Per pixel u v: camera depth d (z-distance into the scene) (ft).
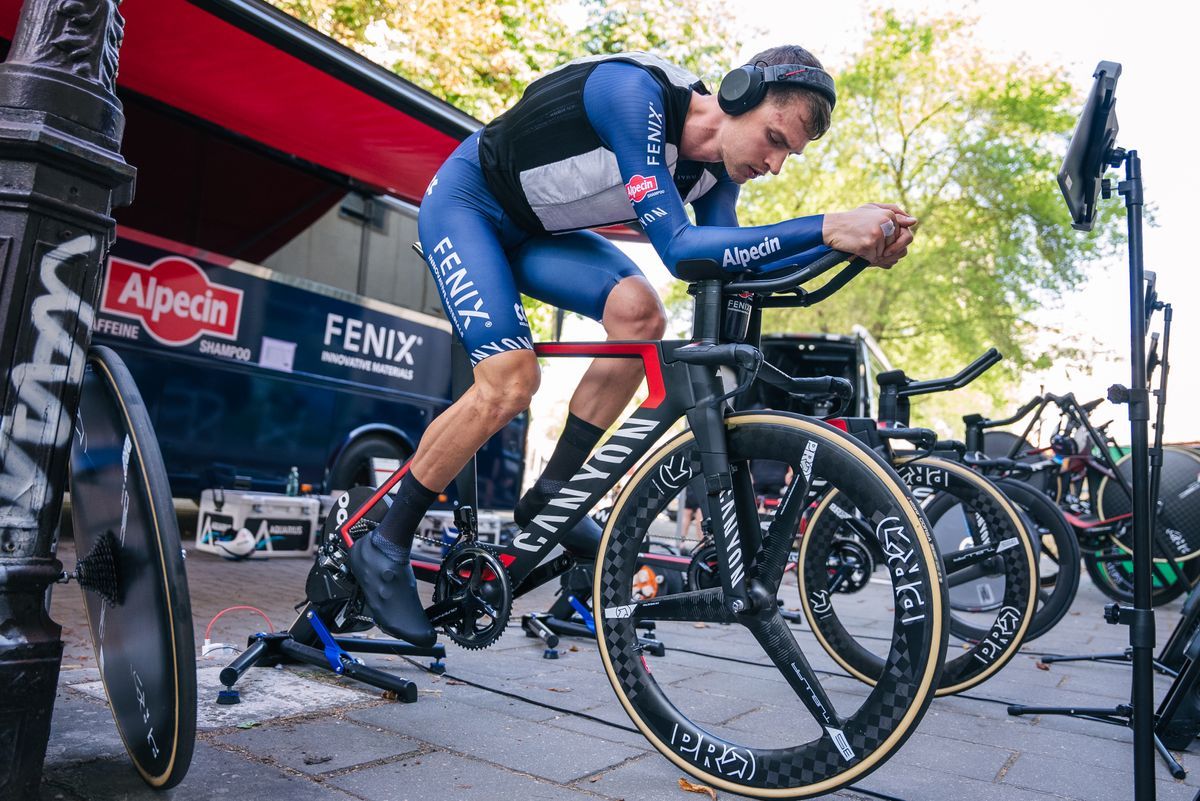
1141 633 5.03
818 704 5.41
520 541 6.82
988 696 9.87
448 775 5.88
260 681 8.13
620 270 6.91
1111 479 19.92
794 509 5.74
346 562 7.59
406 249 23.80
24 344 4.75
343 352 21.85
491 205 7.02
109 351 5.56
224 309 19.47
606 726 7.35
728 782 5.63
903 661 5.02
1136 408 5.21
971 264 64.34
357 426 22.04
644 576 12.60
